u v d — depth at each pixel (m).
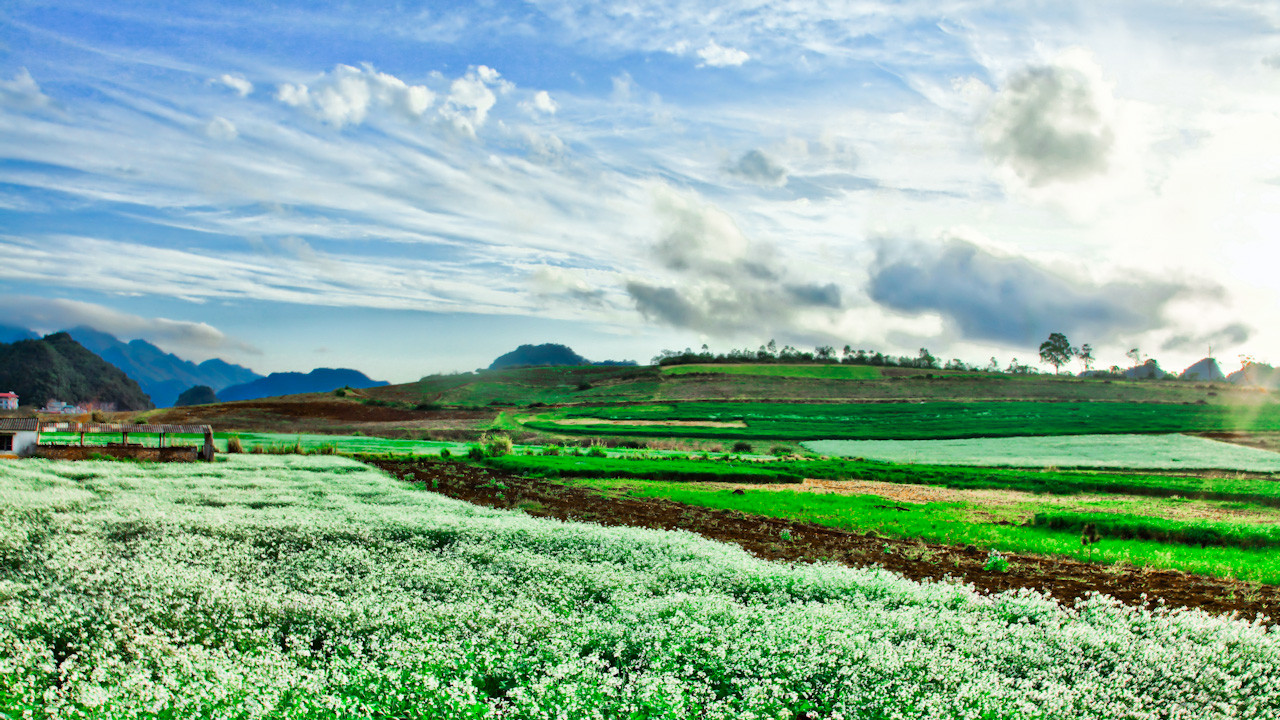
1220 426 91.56
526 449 65.69
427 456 56.94
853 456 72.81
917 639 9.98
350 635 9.66
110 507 20.58
